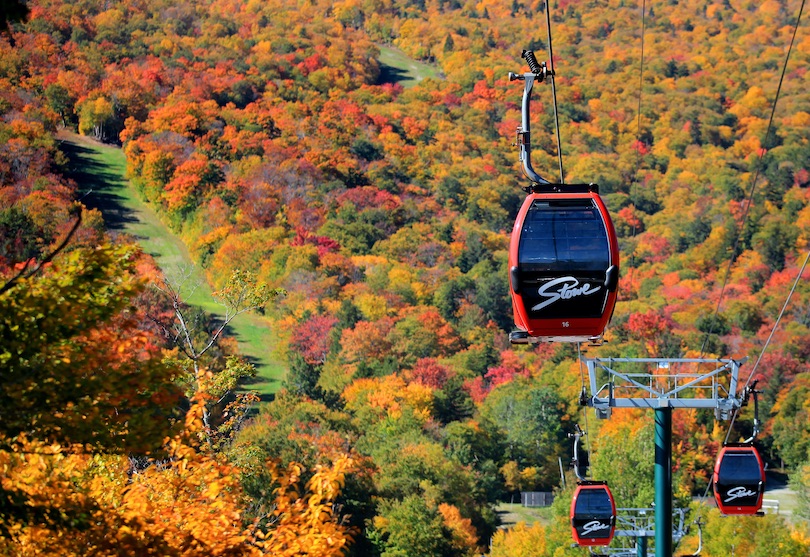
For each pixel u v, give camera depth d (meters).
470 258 194.88
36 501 13.86
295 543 18.09
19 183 153.62
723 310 162.12
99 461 18.77
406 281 175.00
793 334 152.50
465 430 122.88
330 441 93.56
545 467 126.62
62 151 194.88
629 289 185.25
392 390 129.88
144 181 195.38
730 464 29.14
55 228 113.81
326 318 153.12
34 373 13.66
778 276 179.50
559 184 22.48
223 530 17.98
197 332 67.12
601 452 77.06
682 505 72.50
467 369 147.38
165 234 186.25
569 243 21.78
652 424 84.31
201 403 20.03
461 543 91.44
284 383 130.12
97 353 14.39
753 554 67.75
